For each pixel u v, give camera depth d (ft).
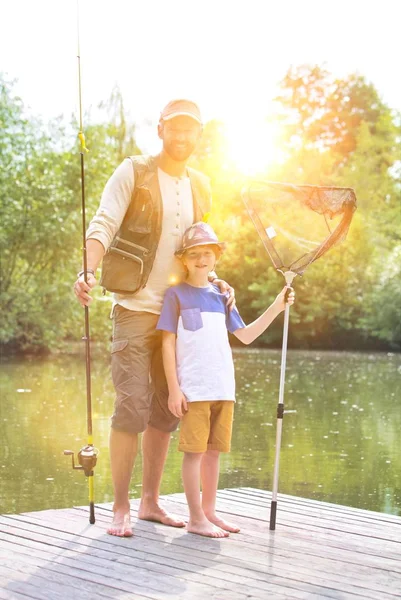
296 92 119.24
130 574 9.89
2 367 51.19
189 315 11.84
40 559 10.39
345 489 19.35
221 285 12.44
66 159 62.69
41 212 60.70
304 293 87.25
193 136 12.19
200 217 12.63
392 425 29.78
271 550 11.04
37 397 35.17
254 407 33.96
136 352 11.80
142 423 11.73
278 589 9.52
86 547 10.92
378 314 84.64
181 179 12.48
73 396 35.63
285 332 12.14
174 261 12.16
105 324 67.05
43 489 18.60
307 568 10.31
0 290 61.46
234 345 88.43
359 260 87.97
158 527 12.06
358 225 88.17
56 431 26.27
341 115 120.98
